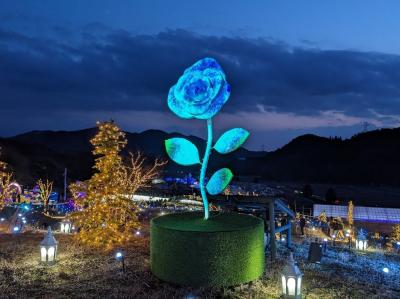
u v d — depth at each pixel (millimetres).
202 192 10734
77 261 11461
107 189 13789
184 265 9133
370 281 11258
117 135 14453
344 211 42531
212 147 10570
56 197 40250
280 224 18391
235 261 9195
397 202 88438
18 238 14836
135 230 16828
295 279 8500
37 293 8914
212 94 9773
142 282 9570
